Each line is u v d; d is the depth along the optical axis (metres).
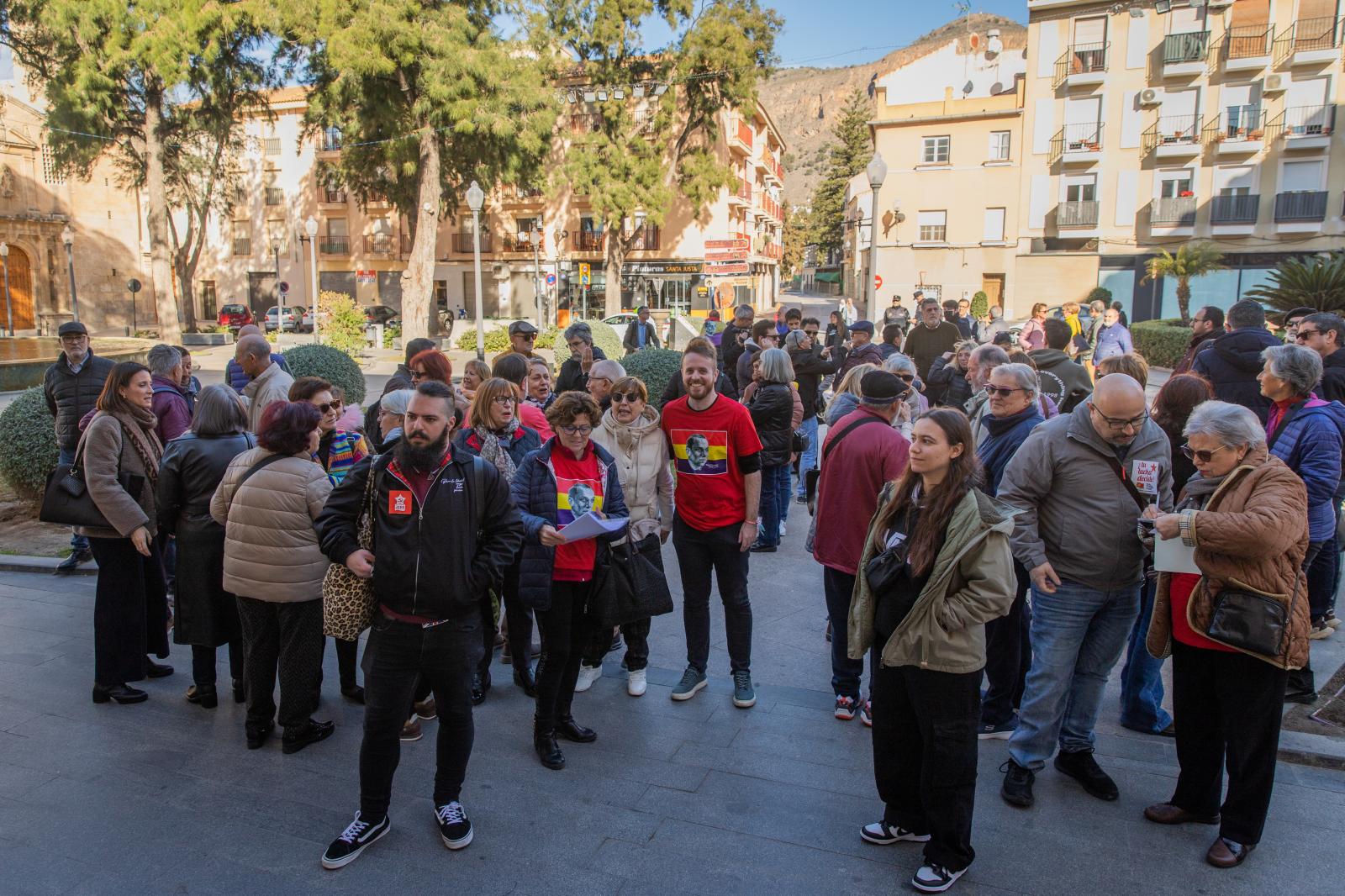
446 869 3.36
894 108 40.47
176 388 5.96
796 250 96.06
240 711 4.77
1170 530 3.39
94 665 5.31
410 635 3.38
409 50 27.42
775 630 6.00
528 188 37.53
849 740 4.43
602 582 4.21
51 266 40.88
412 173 30.69
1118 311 10.41
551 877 3.32
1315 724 4.45
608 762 4.19
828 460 4.57
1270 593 3.26
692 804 3.82
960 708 3.19
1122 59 35.72
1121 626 3.85
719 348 12.23
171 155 35.16
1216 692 3.50
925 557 3.18
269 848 3.50
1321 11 32.91
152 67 28.33
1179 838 3.59
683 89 37.69
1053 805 3.83
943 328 10.35
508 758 4.23
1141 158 35.97
